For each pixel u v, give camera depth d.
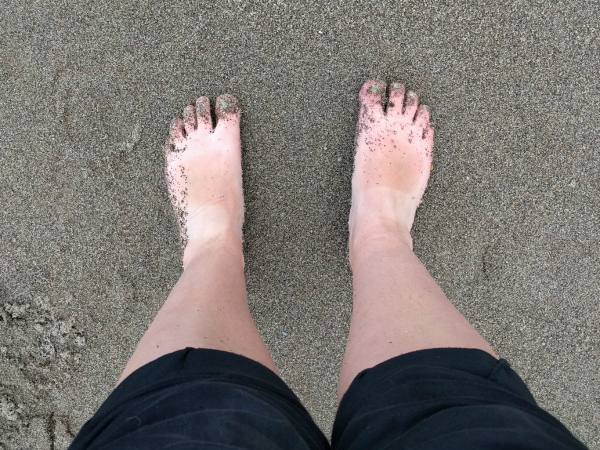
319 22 1.09
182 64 1.12
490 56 1.10
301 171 1.15
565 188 1.13
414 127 1.12
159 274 1.20
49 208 1.18
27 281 1.22
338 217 1.17
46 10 1.11
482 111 1.12
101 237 1.19
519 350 1.22
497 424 0.54
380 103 1.12
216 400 0.63
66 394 1.27
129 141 1.15
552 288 1.18
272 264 1.19
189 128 1.14
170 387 0.68
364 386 0.74
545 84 1.10
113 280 1.21
